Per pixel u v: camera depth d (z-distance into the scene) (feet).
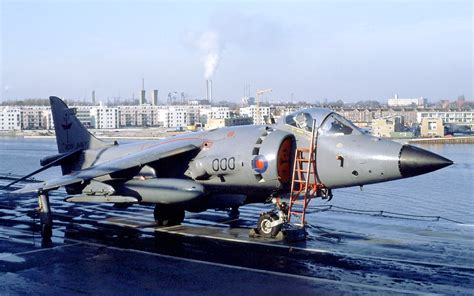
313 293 34.99
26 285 37.45
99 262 43.93
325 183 52.16
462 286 36.58
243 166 53.06
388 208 83.10
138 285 37.22
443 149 267.18
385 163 47.80
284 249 47.91
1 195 90.68
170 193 52.75
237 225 60.80
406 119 518.78
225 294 34.88
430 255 45.55
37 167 182.50
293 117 54.70
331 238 52.85
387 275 39.27
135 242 51.78
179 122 581.12
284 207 54.34
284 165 52.75
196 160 56.85
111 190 55.98
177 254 46.44
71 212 71.56
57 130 75.36
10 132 546.26
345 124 52.16
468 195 102.68
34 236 55.21
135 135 424.46
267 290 35.68
